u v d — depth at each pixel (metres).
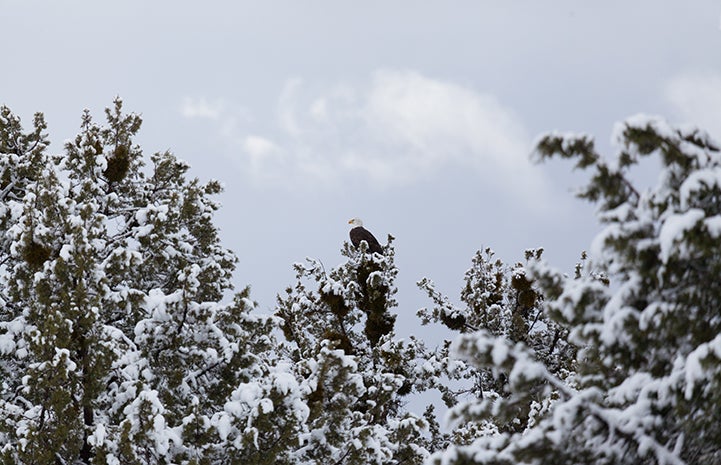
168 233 43.31
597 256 15.25
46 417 32.12
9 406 32.06
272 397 31.19
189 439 30.53
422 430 37.31
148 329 33.19
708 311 15.53
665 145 14.58
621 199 15.54
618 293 15.56
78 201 43.31
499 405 16.53
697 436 16.16
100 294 33.75
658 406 15.87
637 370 16.73
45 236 35.31
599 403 16.92
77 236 34.03
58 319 31.38
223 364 34.31
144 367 33.19
